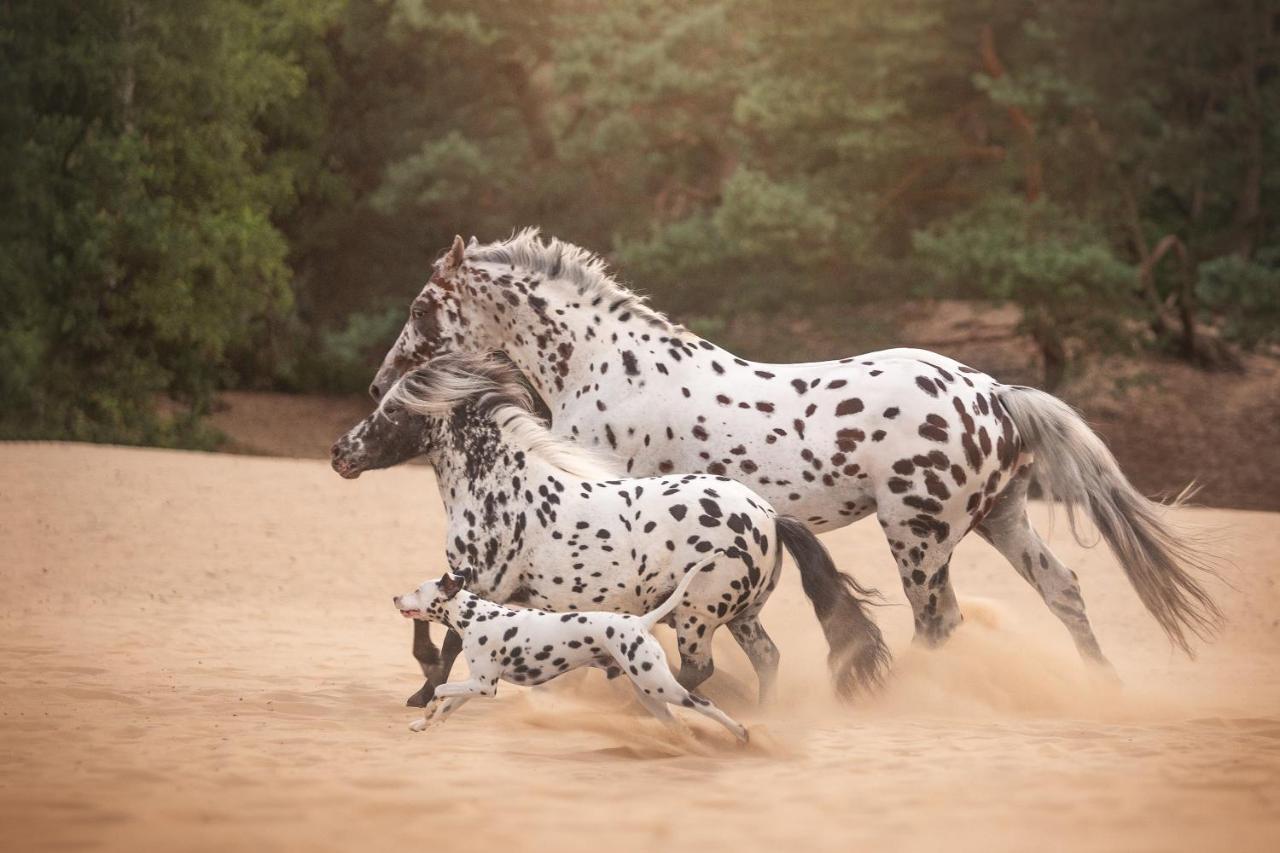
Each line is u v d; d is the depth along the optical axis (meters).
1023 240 37.69
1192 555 9.77
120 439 39.53
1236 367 47.06
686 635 8.51
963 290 41.25
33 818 5.77
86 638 12.54
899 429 9.33
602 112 45.53
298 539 20.20
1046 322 40.62
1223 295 41.03
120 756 7.12
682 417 9.48
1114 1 40.00
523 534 8.59
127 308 39.75
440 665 9.10
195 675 10.42
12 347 36.41
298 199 50.41
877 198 41.03
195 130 40.84
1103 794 6.45
